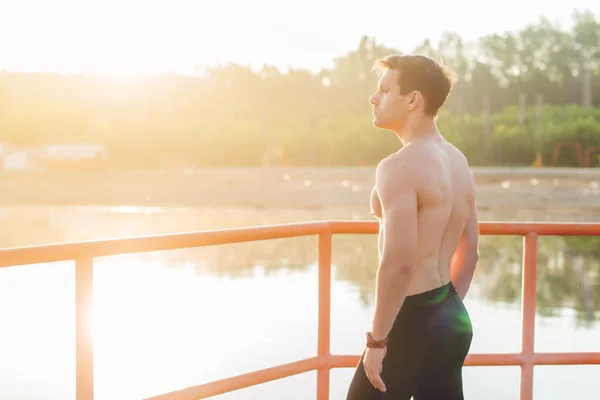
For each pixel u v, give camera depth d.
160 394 1.98
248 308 10.87
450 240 1.83
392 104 1.79
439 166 1.73
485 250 16.52
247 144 54.72
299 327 9.68
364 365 1.73
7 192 29.45
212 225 19.50
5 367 8.55
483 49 89.88
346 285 12.20
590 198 25.19
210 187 30.83
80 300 1.82
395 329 1.76
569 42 87.69
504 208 23.17
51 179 35.72
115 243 1.85
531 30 89.50
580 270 14.12
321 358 2.31
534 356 2.43
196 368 8.25
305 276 13.30
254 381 2.16
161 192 29.31
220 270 14.15
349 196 27.17
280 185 31.39
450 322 1.77
